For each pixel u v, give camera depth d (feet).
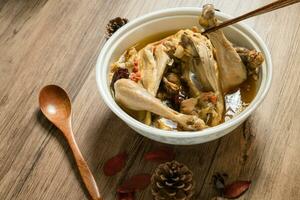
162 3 3.23
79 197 2.65
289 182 2.63
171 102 2.73
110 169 2.69
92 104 2.90
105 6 3.25
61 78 3.00
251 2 3.20
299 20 3.11
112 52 2.77
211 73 2.62
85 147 2.78
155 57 2.73
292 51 3.00
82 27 3.18
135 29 2.83
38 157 2.77
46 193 2.67
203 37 2.66
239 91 2.73
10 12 3.28
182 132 2.50
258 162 2.69
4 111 2.92
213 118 2.63
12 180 2.72
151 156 2.71
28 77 3.02
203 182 2.65
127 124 2.68
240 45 2.80
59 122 2.84
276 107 2.83
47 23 3.22
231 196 2.60
